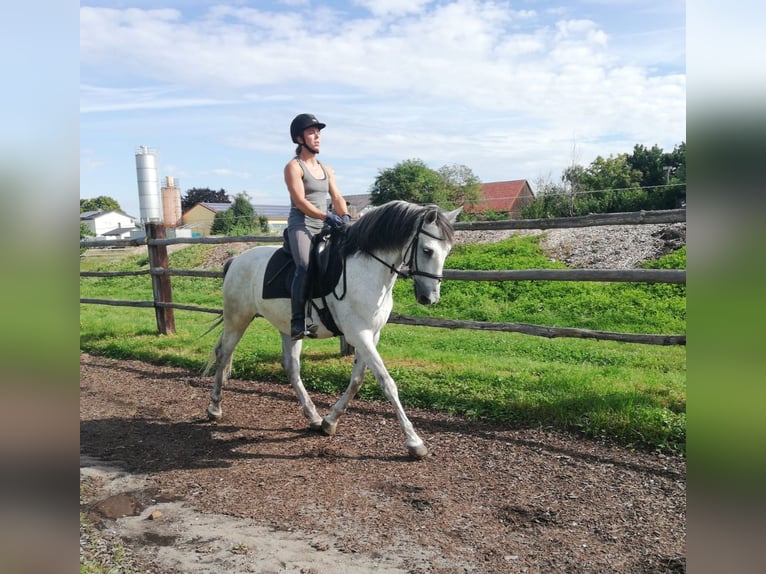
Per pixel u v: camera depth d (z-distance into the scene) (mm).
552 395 4988
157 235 8445
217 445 4453
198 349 7496
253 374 6426
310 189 4320
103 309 12281
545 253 12922
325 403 5418
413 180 23641
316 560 2785
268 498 3498
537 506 3350
